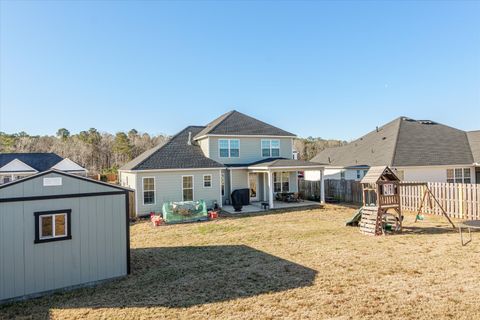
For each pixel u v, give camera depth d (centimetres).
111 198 804
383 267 810
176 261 939
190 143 2394
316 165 2136
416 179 2191
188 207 1717
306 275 768
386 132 2744
